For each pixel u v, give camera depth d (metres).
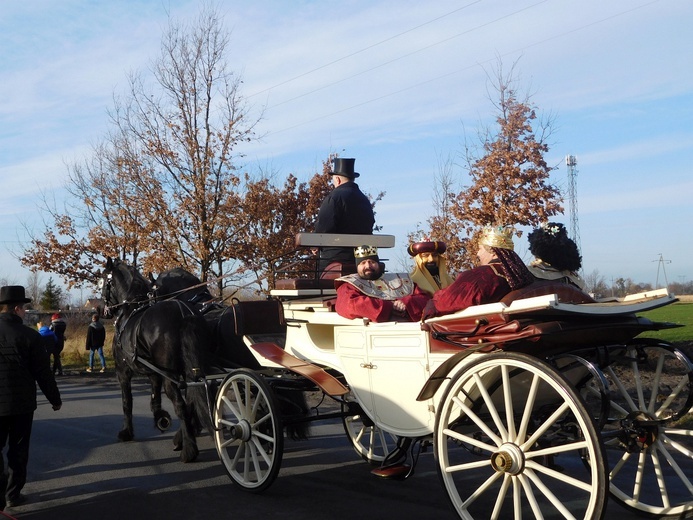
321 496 6.46
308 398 11.98
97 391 15.75
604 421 4.62
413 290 6.43
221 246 18.56
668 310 30.83
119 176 19.70
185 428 7.90
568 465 7.15
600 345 5.12
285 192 19.12
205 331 7.97
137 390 15.53
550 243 5.55
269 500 6.38
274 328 7.66
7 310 6.50
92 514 6.15
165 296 9.09
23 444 6.55
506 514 5.80
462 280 5.24
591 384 5.89
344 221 7.90
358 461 7.86
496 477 4.85
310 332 6.92
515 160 13.91
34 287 61.19
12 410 6.25
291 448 8.63
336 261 7.68
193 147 18.30
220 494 6.64
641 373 10.89
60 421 11.36
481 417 5.35
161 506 6.31
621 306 4.80
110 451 8.73
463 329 5.07
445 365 5.15
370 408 6.04
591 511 4.31
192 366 7.68
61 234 21.48
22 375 6.35
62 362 23.95
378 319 5.99
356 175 8.26
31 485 7.23
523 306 4.64
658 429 5.41
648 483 6.34
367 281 6.27
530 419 5.36
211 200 18.42
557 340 4.76
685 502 5.64
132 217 19.25
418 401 5.52
